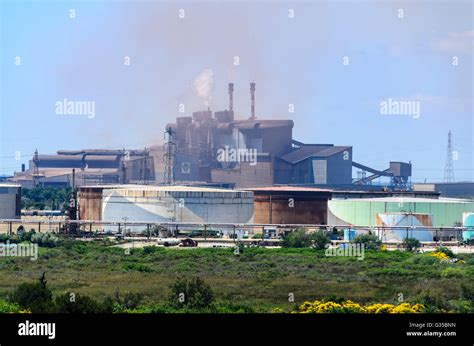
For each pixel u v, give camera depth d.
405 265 108.19
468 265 106.81
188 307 70.38
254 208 188.12
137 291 81.94
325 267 106.19
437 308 70.44
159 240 142.62
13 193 190.75
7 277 92.62
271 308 72.06
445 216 177.00
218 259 114.44
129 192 176.75
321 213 187.00
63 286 86.06
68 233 160.12
